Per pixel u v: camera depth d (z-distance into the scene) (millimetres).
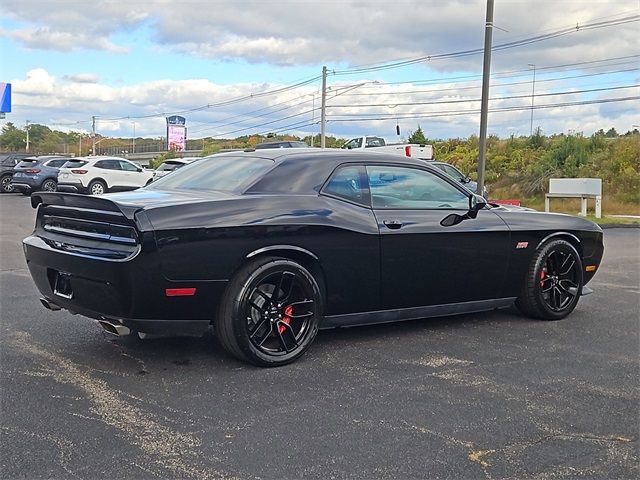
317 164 4977
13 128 104125
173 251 4137
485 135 20484
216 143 81688
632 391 4199
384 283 5062
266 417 3668
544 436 3488
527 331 5699
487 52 20219
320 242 4703
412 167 5406
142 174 24938
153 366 4527
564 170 32938
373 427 3557
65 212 4602
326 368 4562
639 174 30172
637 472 3105
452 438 3438
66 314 5992
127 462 3105
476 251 5527
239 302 4367
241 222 4375
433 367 4633
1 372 4352
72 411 3705
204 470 3039
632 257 11156
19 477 2941
